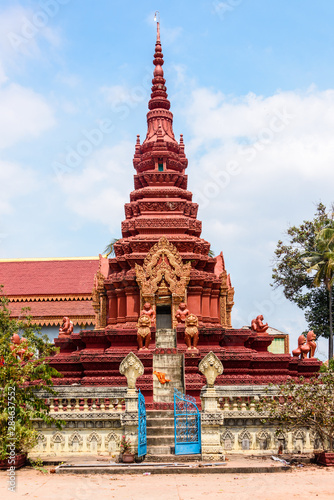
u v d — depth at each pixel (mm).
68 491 11305
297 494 10930
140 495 10898
